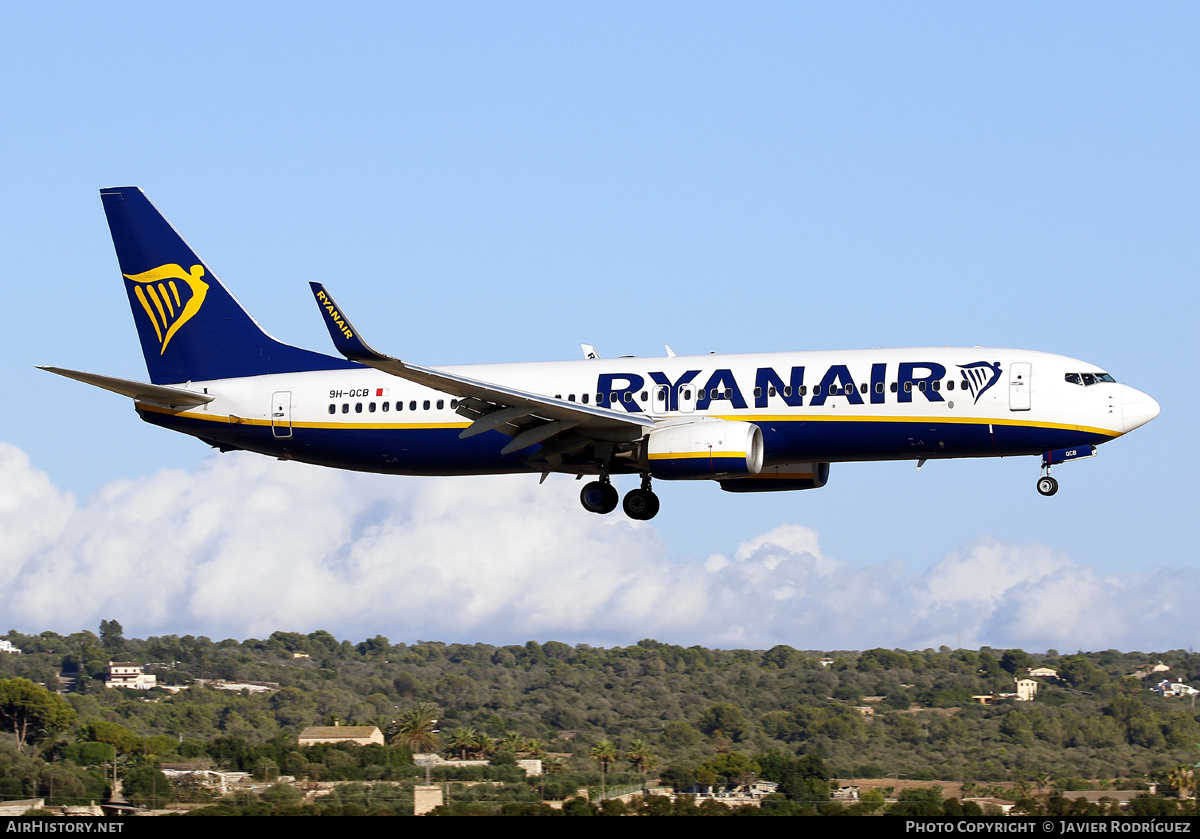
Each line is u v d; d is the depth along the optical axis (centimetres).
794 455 14388
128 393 15850
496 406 14288
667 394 14600
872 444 14112
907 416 13925
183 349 16462
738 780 12456
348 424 15662
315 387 15838
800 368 14325
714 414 14412
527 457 15112
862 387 14050
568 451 14812
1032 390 13738
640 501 15238
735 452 13838
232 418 16050
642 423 14075
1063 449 13838
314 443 15862
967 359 14012
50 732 14525
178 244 16562
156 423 16262
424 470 15750
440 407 15400
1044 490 14062
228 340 16388
